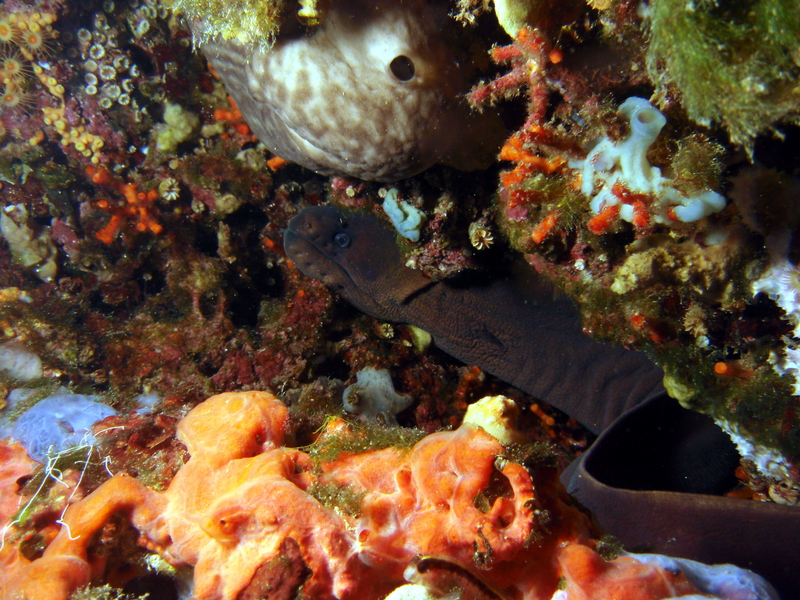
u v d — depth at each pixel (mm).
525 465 283
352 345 462
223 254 469
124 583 312
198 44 364
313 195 477
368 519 285
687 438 372
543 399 456
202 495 301
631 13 263
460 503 269
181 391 423
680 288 317
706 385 337
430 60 324
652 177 285
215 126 467
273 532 284
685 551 311
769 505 300
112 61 452
